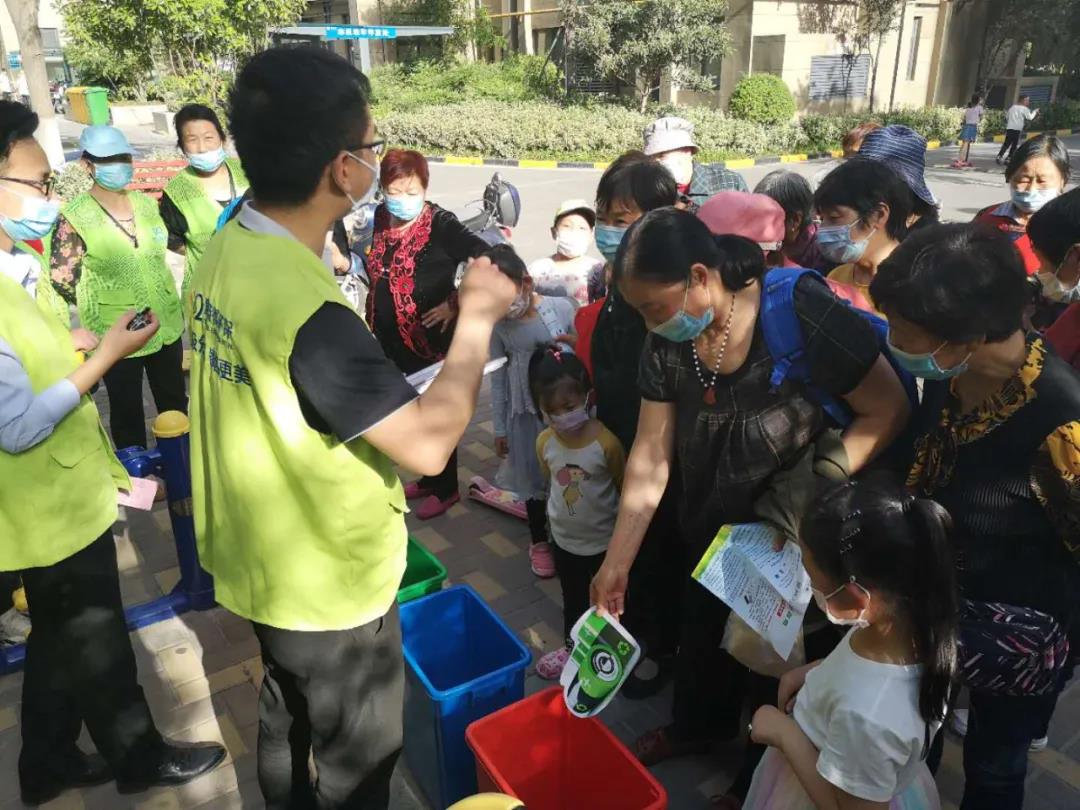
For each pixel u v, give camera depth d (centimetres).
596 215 273
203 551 194
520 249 902
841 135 1670
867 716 149
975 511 175
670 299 178
